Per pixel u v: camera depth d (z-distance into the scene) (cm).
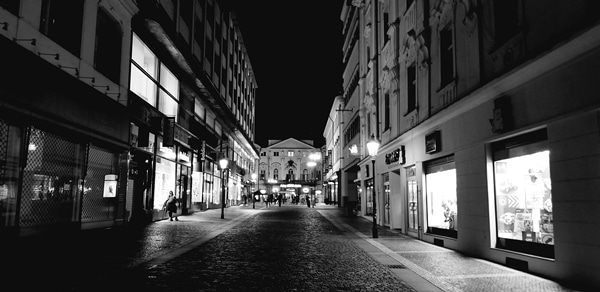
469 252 1108
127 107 1664
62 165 1222
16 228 1002
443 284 746
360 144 3078
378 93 2328
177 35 2273
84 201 1366
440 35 1355
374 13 2403
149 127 1909
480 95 1014
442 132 1295
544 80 796
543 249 837
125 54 1667
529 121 841
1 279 705
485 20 1036
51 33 1177
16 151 1005
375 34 2394
